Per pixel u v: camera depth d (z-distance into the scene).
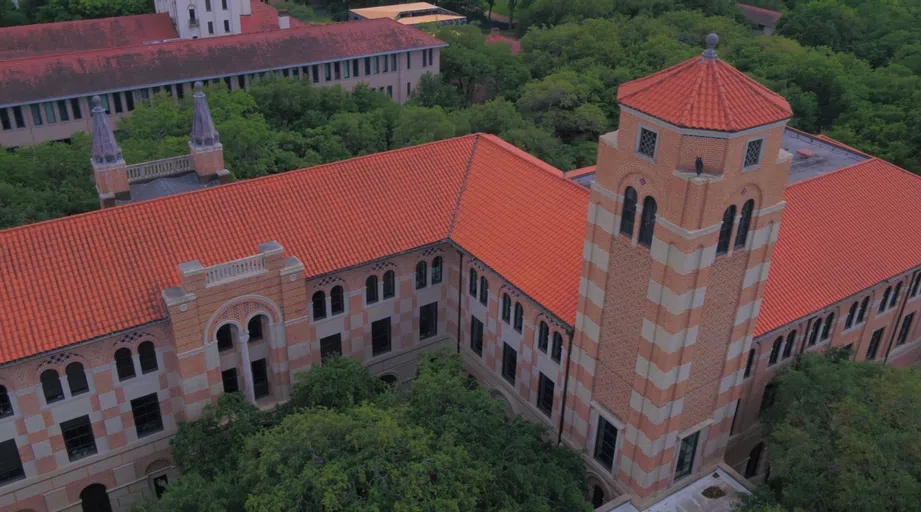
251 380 39.78
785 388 37.12
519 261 40.97
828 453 33.06
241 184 41.41
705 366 34.25
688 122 27.47
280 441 30.11
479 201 45.38
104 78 83.31
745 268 32.56
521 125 72.81
